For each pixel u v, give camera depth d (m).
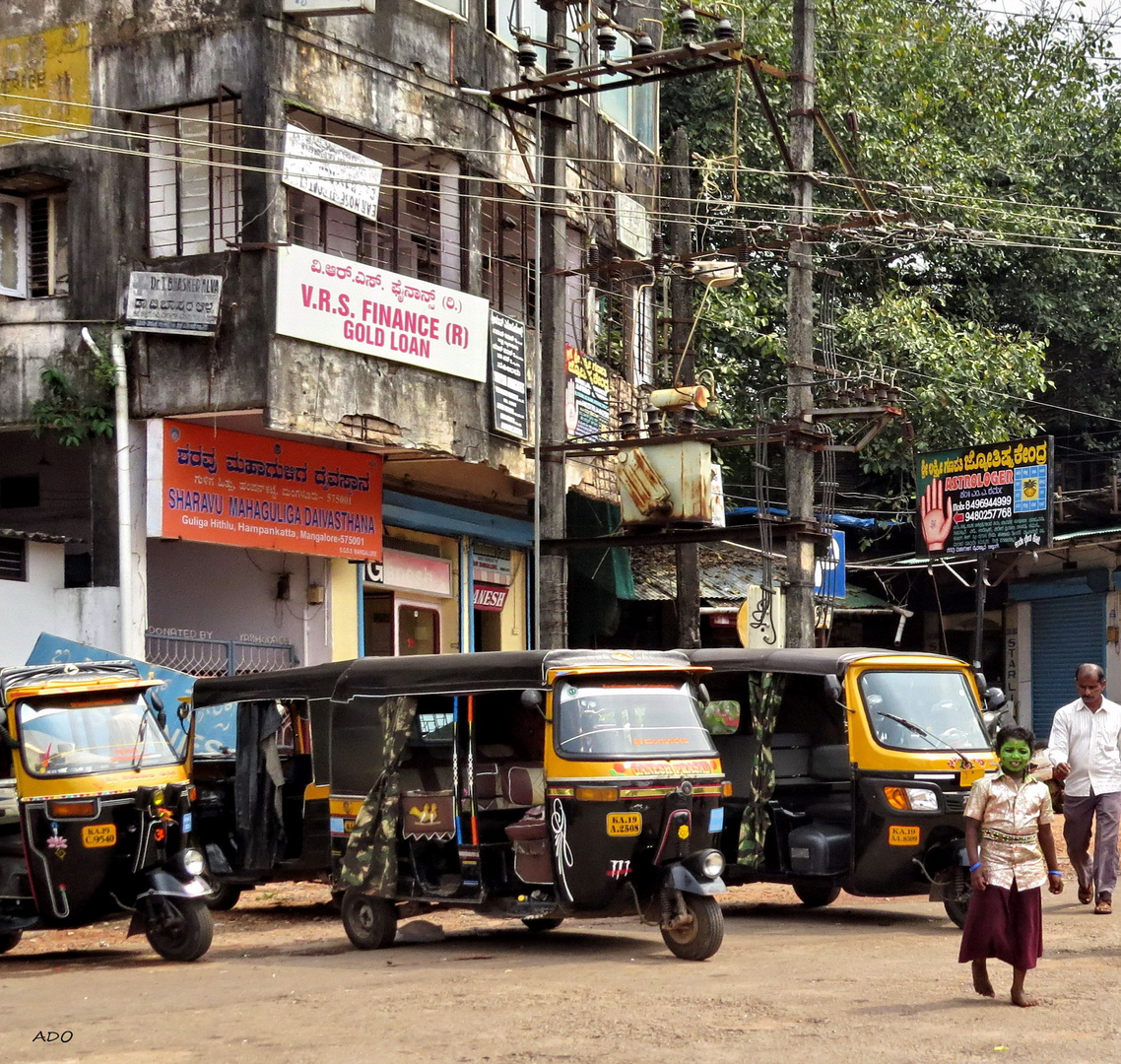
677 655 10.85
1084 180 29.27
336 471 17.86
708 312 23.77
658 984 8.70
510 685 10.33
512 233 19.83
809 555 16.64
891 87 26.11
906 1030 7.21
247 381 15.92
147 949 11.91
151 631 16.31
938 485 22.77
